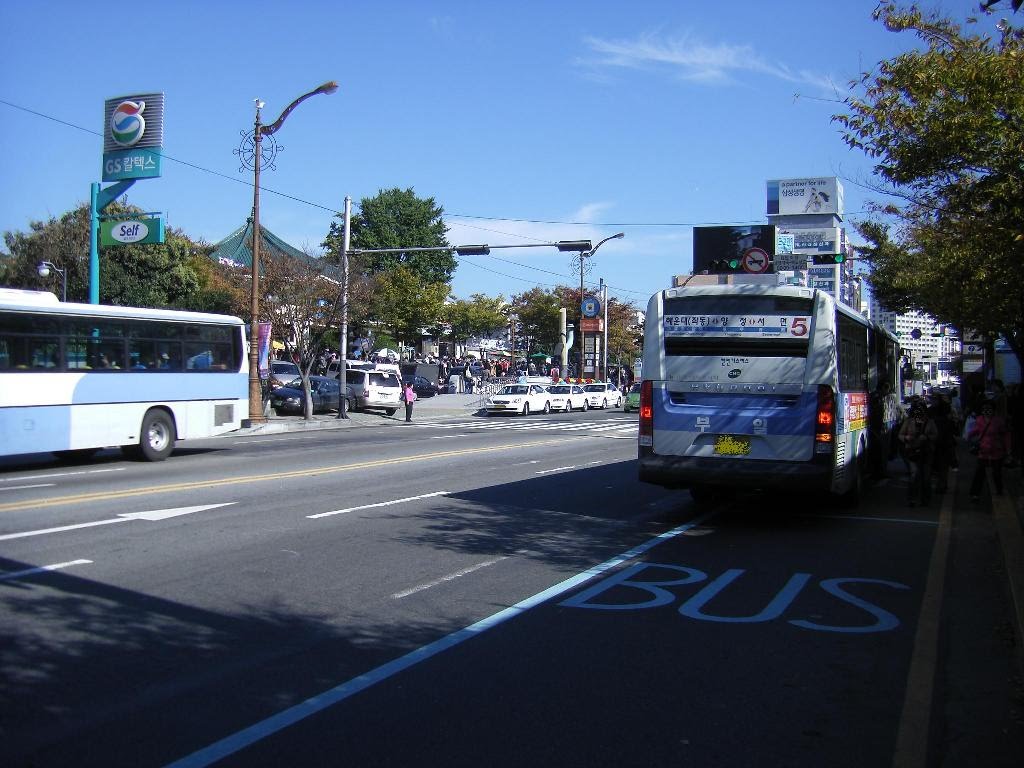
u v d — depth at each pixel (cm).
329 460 1900
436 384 6062
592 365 6166
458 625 690
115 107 2762
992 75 920
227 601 742
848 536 1115
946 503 1425
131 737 470
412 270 7362
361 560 909
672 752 464
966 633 701
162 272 4519
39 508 1186
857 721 513
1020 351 2056
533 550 986
